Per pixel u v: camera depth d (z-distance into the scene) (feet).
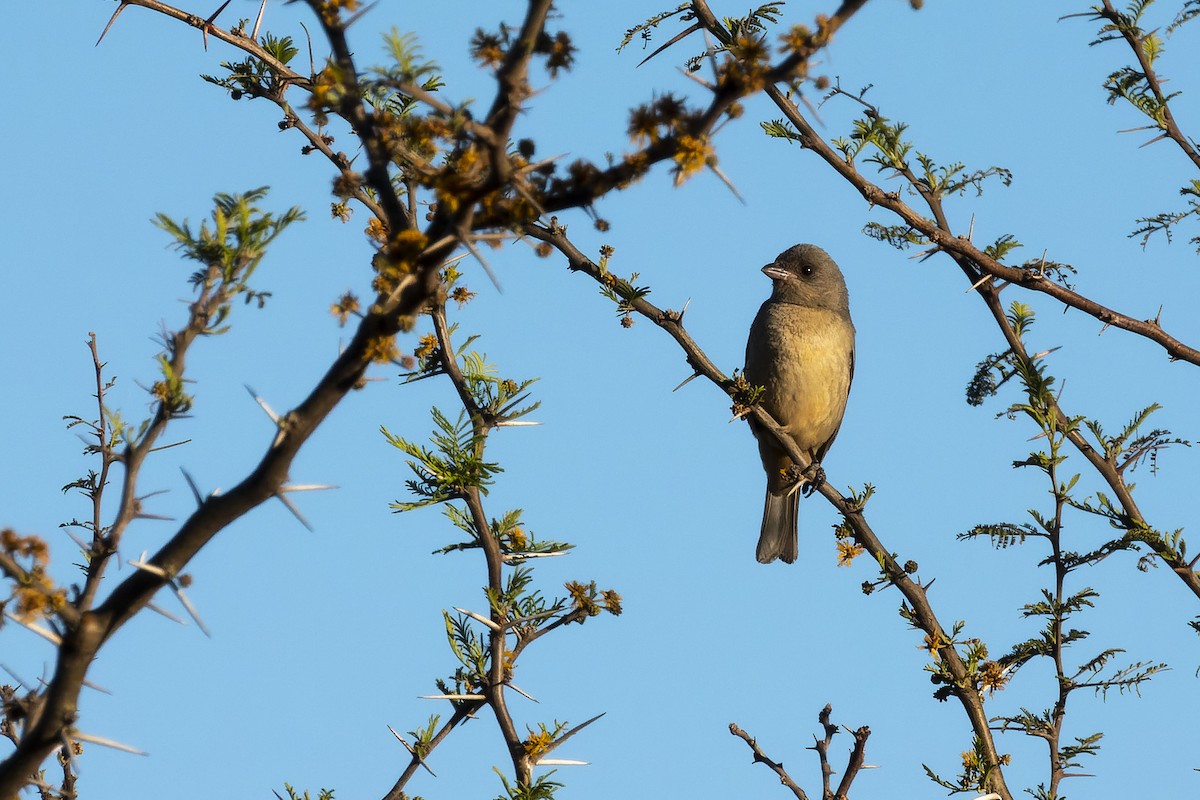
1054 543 38.40
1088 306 43.32
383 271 20.77
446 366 34.55
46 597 20.67
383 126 20.94
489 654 33.91
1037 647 38.42
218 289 21.97
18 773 21.03
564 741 32.30
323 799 32.83
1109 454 41.06
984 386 41.14
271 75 38.65
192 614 21.39
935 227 43.11
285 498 21.52
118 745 21.58
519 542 34.01
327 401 21.17
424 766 32.96
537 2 19.56
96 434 37.09
